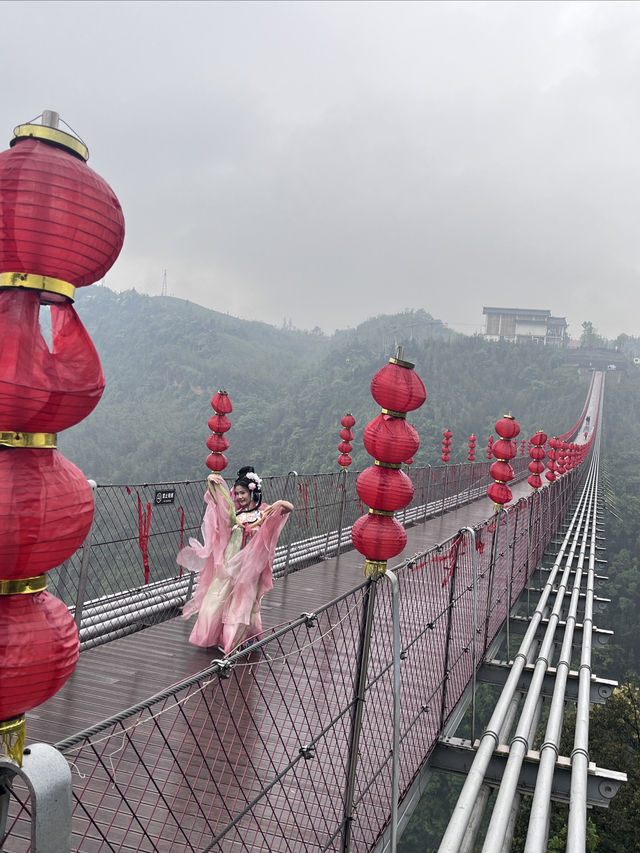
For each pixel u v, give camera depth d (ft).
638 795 47.73
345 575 28.96
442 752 15.79
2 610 3.29
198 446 328.29
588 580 38.78
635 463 284.82
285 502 16.78
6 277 3.32
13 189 3.18
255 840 9.41
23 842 8.48
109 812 9.37
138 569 18.60
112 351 586.86
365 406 337.52
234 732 12.21
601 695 26.05
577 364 596.70
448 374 481.46
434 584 15.34
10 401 3.08
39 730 12.09
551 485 49.01
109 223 3.40
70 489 3.35
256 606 16.98
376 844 10.50
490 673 23.44
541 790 14.12
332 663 16.28
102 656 16.22
